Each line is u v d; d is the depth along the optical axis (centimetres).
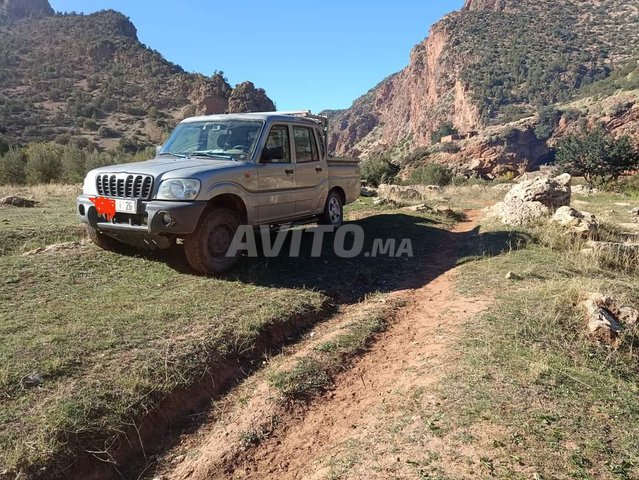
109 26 16400
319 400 369
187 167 602
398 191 1772
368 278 672
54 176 2889
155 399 347
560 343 425
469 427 293
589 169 3388
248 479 289
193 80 12581
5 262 610
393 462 269
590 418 304
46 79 12525
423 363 398
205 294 546
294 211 760
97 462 295
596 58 16625
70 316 459
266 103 12812
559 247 801
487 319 474
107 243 670
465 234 1004
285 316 500
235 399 376
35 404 315
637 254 746
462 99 16288
